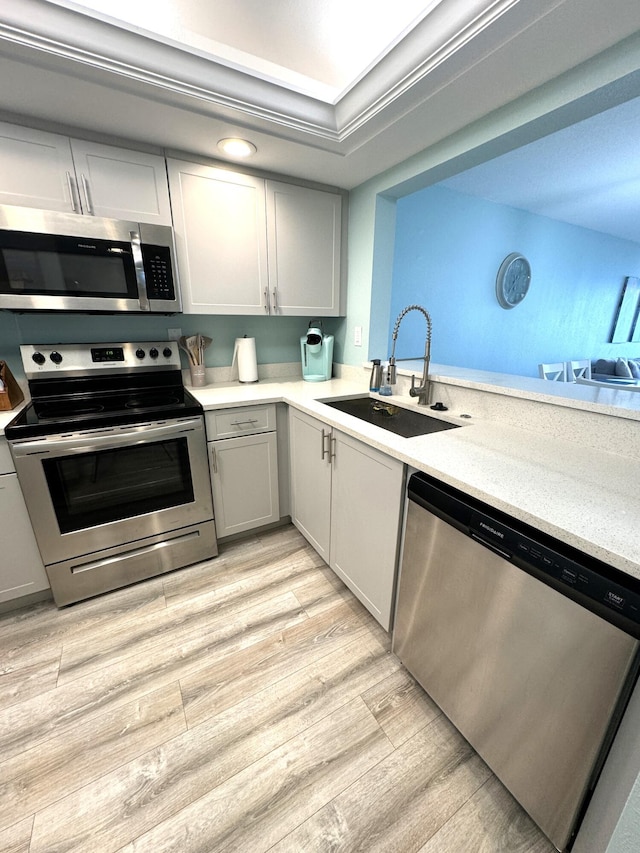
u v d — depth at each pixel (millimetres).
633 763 575
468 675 1031
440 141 1570
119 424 1552
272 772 1053
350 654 1425
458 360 3350
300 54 1321
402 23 1180
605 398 1259
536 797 876
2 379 1566
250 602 1678
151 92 1246
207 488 1862
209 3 1095
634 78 1015
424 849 901
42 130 1420
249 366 2240
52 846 901
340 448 1531
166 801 988
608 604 670
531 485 932
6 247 1392
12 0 954
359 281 2238
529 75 1145
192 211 1768
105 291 1599
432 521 1063
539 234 3582
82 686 1290
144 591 1740
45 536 1521
